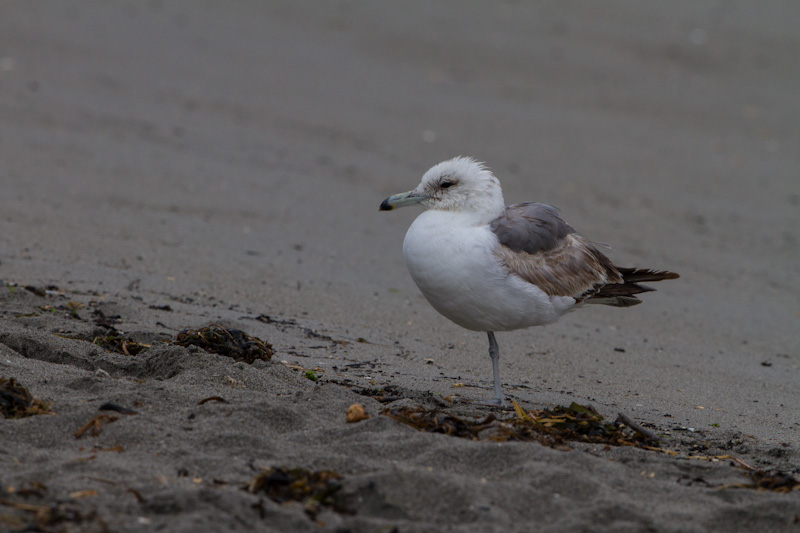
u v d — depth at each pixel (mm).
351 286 14328
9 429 7004
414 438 7398
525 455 7172
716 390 11188
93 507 5918
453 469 7004
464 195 9797
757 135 26938
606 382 11117
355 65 28969
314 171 20812
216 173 19688
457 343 12172
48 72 24641
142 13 30891
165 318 11422
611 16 34938
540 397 10156
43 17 28812
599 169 23141
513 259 9516
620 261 17328
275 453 7023
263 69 27594
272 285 13812
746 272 17672
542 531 6172
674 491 6945
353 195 19625
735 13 35750
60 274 12992
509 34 32625
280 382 8969
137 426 7188
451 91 27812
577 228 18891
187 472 6594
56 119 21500
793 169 24641
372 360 10938
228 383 8695
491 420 8195
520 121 26016
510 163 22734
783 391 11430
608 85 29469
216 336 9664
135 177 18641
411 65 29531
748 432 9484
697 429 9359
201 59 27625
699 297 15961
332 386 9070
